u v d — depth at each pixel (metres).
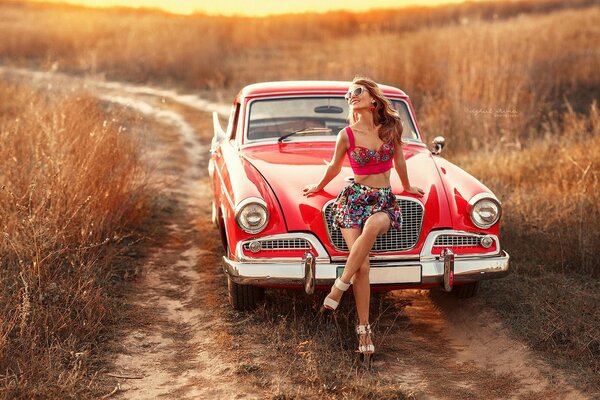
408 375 4.07
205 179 9.55
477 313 4.89
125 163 6.95
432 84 13.59
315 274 4.27
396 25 26.89
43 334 4.24
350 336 4.50
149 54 21.22
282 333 4.48
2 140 7.14
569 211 6.28
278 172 4.85
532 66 13.30
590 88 13.34
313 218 4.37
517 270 5.53
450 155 9.36
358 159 4.01
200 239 6.73
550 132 10.48
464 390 3.91
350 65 16.62
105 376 4.00
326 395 3.73
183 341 4.52
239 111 6.03
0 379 3.69
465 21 18.97
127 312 4.88
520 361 4.18
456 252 4.47
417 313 5.01
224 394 3.81
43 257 5.10
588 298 4.90
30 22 30.30
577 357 4.14
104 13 34.59
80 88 10.43
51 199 5.63
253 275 4.34
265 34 27.80
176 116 15.04
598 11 24.45
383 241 4.41
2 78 14.40
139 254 6.13
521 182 7.78
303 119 5.79
